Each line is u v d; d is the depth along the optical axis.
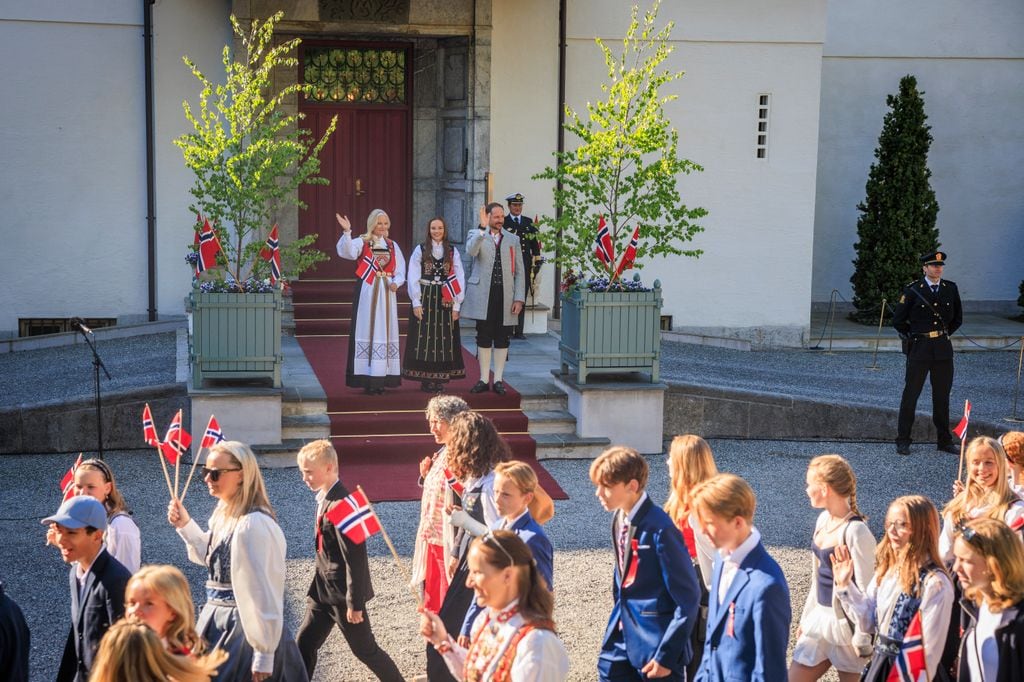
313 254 12.05
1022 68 19.89
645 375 11.79
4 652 4.43
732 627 4.44
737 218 16.97
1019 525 5.85
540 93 16.02
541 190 16.19
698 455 5.56
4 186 15.38
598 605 7.39
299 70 15.66
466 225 15.52
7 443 10.84
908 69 19.62
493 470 5.69
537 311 15.41
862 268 18.81
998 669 4.26
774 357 16.41
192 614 4.08
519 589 3.88
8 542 8.43
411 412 10.99
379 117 15.93
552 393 11.45
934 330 11.58
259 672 4.87
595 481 4.93
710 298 17.06
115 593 4.71
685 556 4.83
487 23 15.10
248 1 14.60
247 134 12.29
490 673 3.84
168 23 15.34
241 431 10.41
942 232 20.14
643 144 11.25
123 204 15.68
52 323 15.73
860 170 19.75
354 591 5.61
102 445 11.00
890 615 4.93
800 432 12.29
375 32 14.95
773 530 9.10
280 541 4.96
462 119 15.50
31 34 15.21
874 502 10.01
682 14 16.39
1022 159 20.14
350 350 11.06
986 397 14.10
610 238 11.17
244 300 10.42
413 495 9.59
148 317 15.90
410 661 6.45
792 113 16.92
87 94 15.40
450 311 10.98
